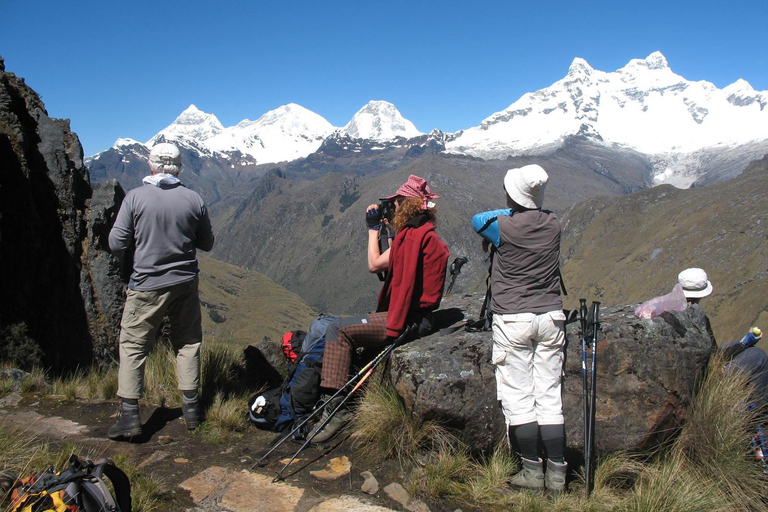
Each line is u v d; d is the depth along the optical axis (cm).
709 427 495
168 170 559
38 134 1124
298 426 507
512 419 461
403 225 520
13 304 871
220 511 417
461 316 610
